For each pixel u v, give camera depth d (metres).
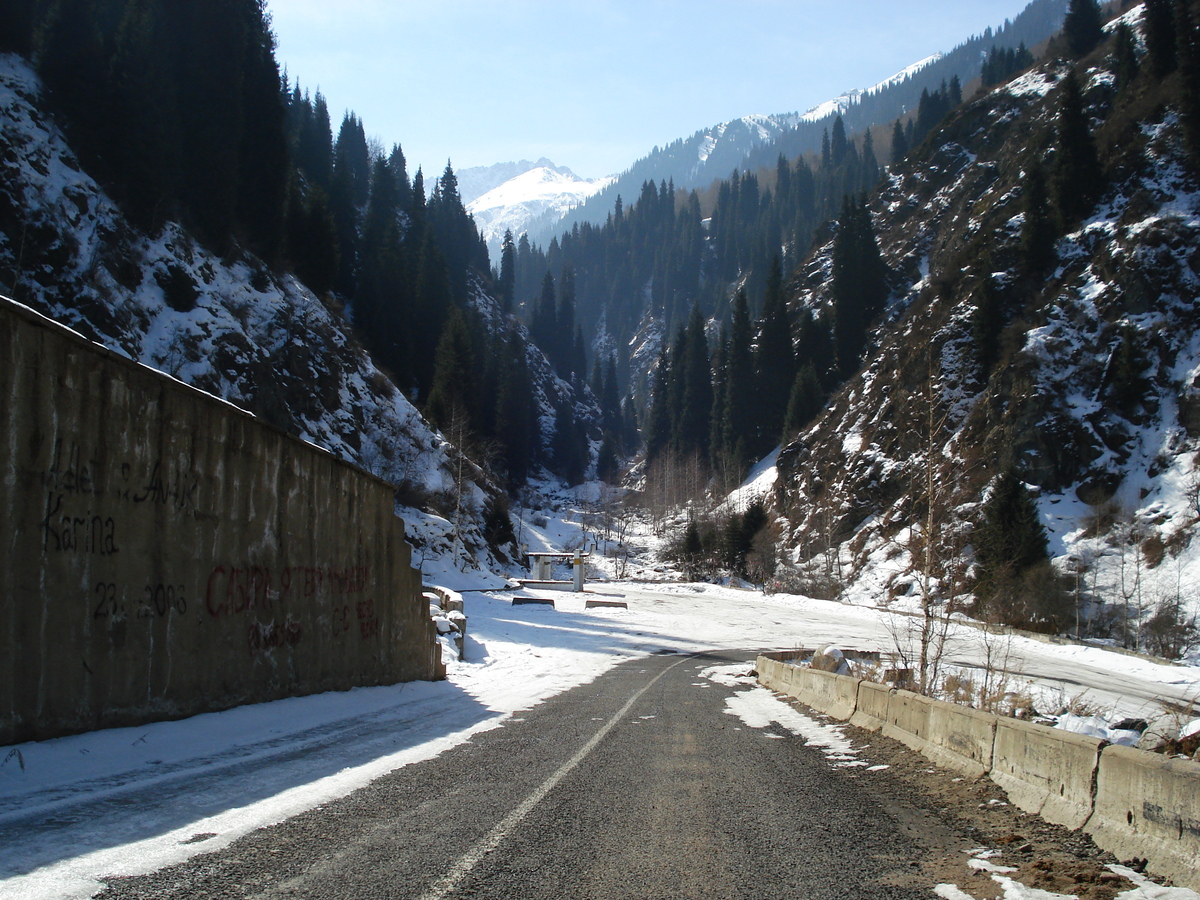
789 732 9.73
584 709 11.84
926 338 68.56
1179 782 4.24
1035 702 13.79
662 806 5.70
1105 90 77.94
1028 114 99.00
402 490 57.22
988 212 78.88
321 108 134.62
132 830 4.69
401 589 14.38
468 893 3.83
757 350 119.94
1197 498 45.75
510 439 123.88
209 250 48.88
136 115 42.69
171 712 8.21
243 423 9.62
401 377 91.25
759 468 106.56
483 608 41.81
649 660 24.27
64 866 3.97
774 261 118.56
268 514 10.16
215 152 49.84
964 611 41.53
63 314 34.16
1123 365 53.56
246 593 9.64
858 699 10.38
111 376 7.55
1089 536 48.84
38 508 6.71
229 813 5.18
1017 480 46.66
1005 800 5.91
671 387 144.75
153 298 40.44
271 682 10.12
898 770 7.21
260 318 48.41
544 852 4.54
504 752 7.85
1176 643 38.16
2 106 36.44
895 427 67.56
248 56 59.62
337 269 73.06
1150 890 3.92
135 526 7.83
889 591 55.94
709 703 12.99
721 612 48.62
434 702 12.23
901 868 4.34
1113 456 52.03
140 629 7.83
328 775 6.50
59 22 41.16
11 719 6.36
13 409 6.49
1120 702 17.77
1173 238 55.25
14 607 6.43
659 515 119.06
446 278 118.00
